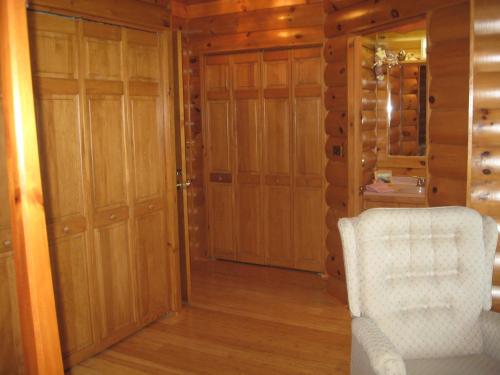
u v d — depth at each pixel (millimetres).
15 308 2711
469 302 2279
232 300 4262
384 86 4812
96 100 3199
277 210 5055
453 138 3064
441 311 2279
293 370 3072
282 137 4938
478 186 2936
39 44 2826
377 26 3693
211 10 5070
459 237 2324
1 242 2631
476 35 2850
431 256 2311
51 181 2938
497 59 2842
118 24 3324
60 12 2906
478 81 2873
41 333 1688
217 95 5191
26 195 1637
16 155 1626
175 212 3877
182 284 4180
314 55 4672
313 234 4902
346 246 2295
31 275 1666
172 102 3797
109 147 3312
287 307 4090
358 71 3953
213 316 3918
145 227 3645
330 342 3445
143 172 3604
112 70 3309
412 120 4797
